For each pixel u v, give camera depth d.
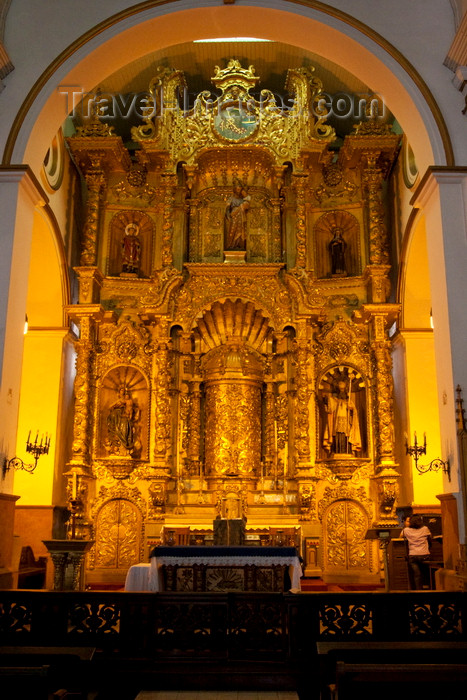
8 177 10.58
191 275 16.59
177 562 9.61
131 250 17.12
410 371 15.54
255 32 12.12
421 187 10.86
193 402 16.28
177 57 17.09
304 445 15.38
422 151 11.20
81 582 10.45
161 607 7.89
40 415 15.25
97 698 7.05
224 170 17.53
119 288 16.72
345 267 17.08
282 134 17.11
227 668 7.55
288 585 10.33
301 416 15.56
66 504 15.34
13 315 10.32
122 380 16.34
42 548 14.45
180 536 14.40
